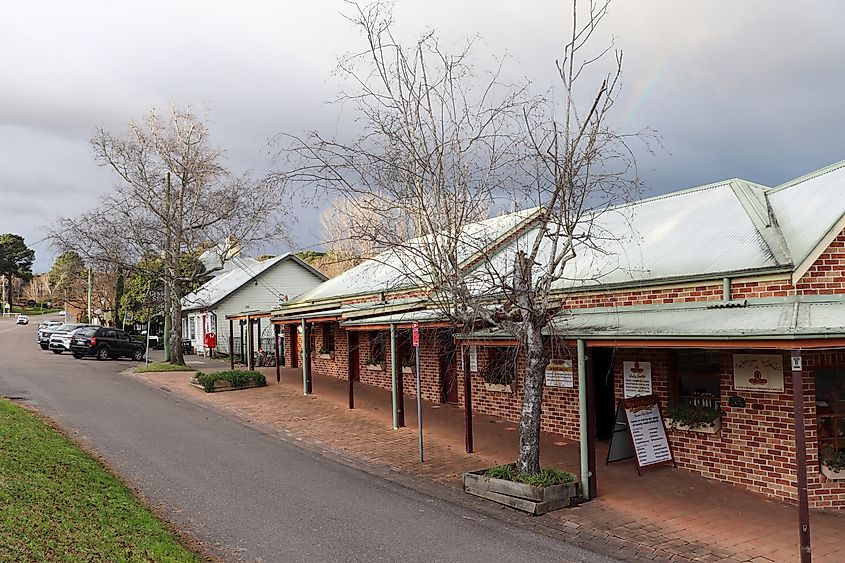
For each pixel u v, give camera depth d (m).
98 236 27.44
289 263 38.94
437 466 11.84
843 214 9.80
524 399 9.99
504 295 10.38
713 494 10.04
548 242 15.81
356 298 21.27
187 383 22.94
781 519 8.93
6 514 6.93
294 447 13.47
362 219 10.65
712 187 14.12
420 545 7.93
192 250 29.72
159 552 6.99
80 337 32.81
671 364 11.59
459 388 17.69
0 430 11.04
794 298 9.46
